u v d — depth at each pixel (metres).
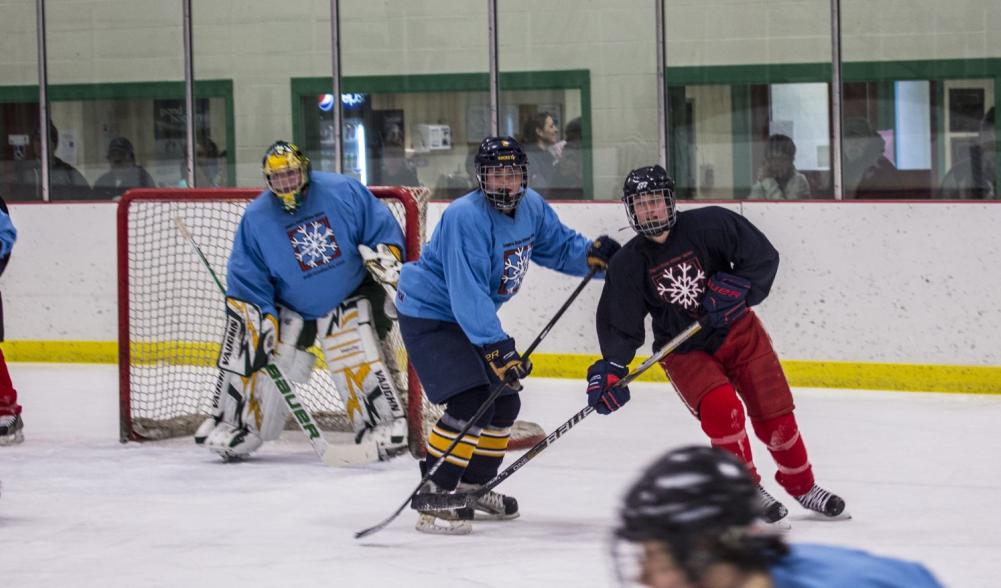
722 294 9.79
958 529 10.31
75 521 11.02
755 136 19.00
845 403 16.45
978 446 13.73
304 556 9.76
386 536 10.38
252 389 13.56
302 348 13.73
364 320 13.41
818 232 17.48
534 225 10.63
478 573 9.17
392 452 13.38
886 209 17.16
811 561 3.69
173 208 19.22
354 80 20.78
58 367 20.33
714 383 9.97
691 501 3.38
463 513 10.38
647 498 3.41
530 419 15.68
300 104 21.06
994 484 11.96
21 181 21.97
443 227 10.12
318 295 13.23
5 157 22.03
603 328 10.16
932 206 16.97
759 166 19.03
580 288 11.00
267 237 12.98
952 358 17.02
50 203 20.72
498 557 9.62
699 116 19.27
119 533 10.58
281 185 12.65
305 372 13.73
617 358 10.05
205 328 19.00
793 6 18.58
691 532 3.36
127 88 21.55
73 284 20.72
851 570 3.63
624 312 10.02
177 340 17.20
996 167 18.02
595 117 19.75
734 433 9.95
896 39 18.20
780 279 17.70
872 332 17.33
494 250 10.18
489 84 20.17
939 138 18.19
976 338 16.92
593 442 14.28
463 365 10.27
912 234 17.08
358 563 9.52
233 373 13.22
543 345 18.80
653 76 19.41
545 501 11.62
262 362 13.15
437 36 20.33
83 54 21.64
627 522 3.43
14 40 21.77
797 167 18.86
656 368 18.45
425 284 10.40
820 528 10.40
